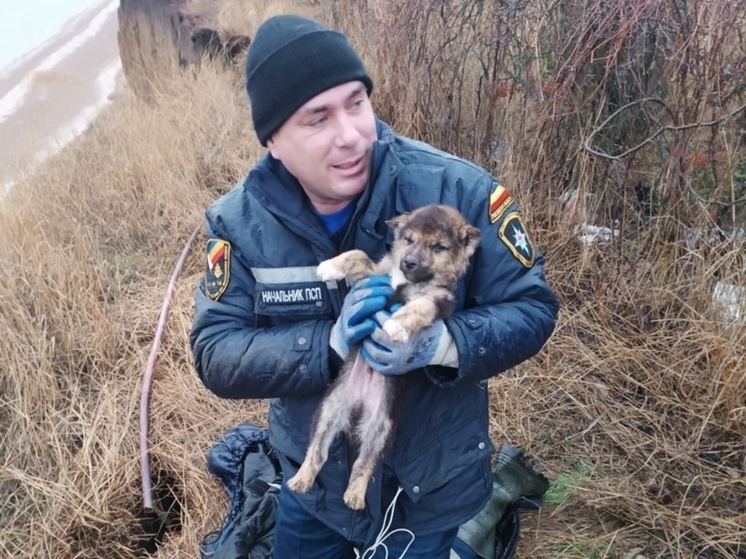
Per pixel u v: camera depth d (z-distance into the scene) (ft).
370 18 10.34
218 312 3.48
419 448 3.43
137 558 5.00
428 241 3.18
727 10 5.51
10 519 5.15
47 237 8.31
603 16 6.32
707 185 6.11
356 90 3.02
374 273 3.28
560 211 6.91
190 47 14.62
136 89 13.88
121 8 14.39
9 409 5.95
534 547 4.54
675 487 4.78
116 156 10.28
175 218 9.16
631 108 6.45
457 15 7.92
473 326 3.14
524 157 7.21
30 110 14.30
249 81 3.10
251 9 15.66
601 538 4.53
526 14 7.04
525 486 4.65
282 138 3.05
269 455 5.22
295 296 3.36
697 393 5.31
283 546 4.09
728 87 5.73
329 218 3.40
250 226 3.36
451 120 8.10
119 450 5.57
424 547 3.69
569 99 6.68
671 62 5.89
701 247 5.84
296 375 3.24
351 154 3.05
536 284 3.35
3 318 6.36
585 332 6.15
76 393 6.12
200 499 5.20
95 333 6.67
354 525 3.67
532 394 5.65
